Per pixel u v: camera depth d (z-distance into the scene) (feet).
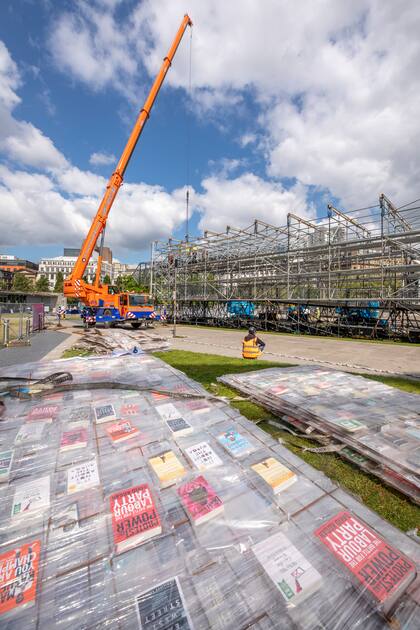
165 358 32.24
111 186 61.05
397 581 5.09
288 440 12.90
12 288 269.85
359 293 80.69
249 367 27.27
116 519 6.20
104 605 4.64
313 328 74.90
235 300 87.71
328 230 63.98
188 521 6.27
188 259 103.04
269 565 5.29
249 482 7.57
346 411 12.80
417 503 8.61
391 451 9.76
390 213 55.77
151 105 62.80
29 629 4.26
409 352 40.11
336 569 5.28
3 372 18.78
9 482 7.43
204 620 4.44
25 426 10.50
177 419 11.13
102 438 9.75
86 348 38.93
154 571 5.19
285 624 4.42
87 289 63.72
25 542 5.73
